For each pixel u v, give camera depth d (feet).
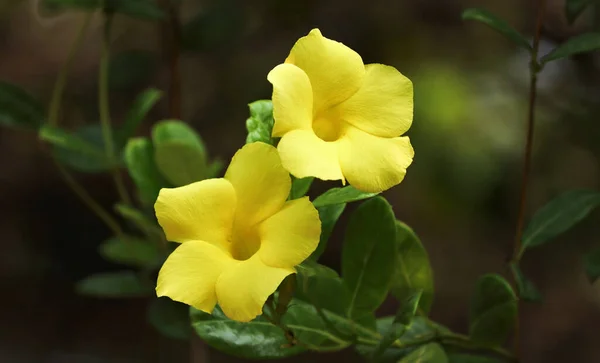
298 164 2.53
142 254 3.27
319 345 2.78
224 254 2.58
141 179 3.08
